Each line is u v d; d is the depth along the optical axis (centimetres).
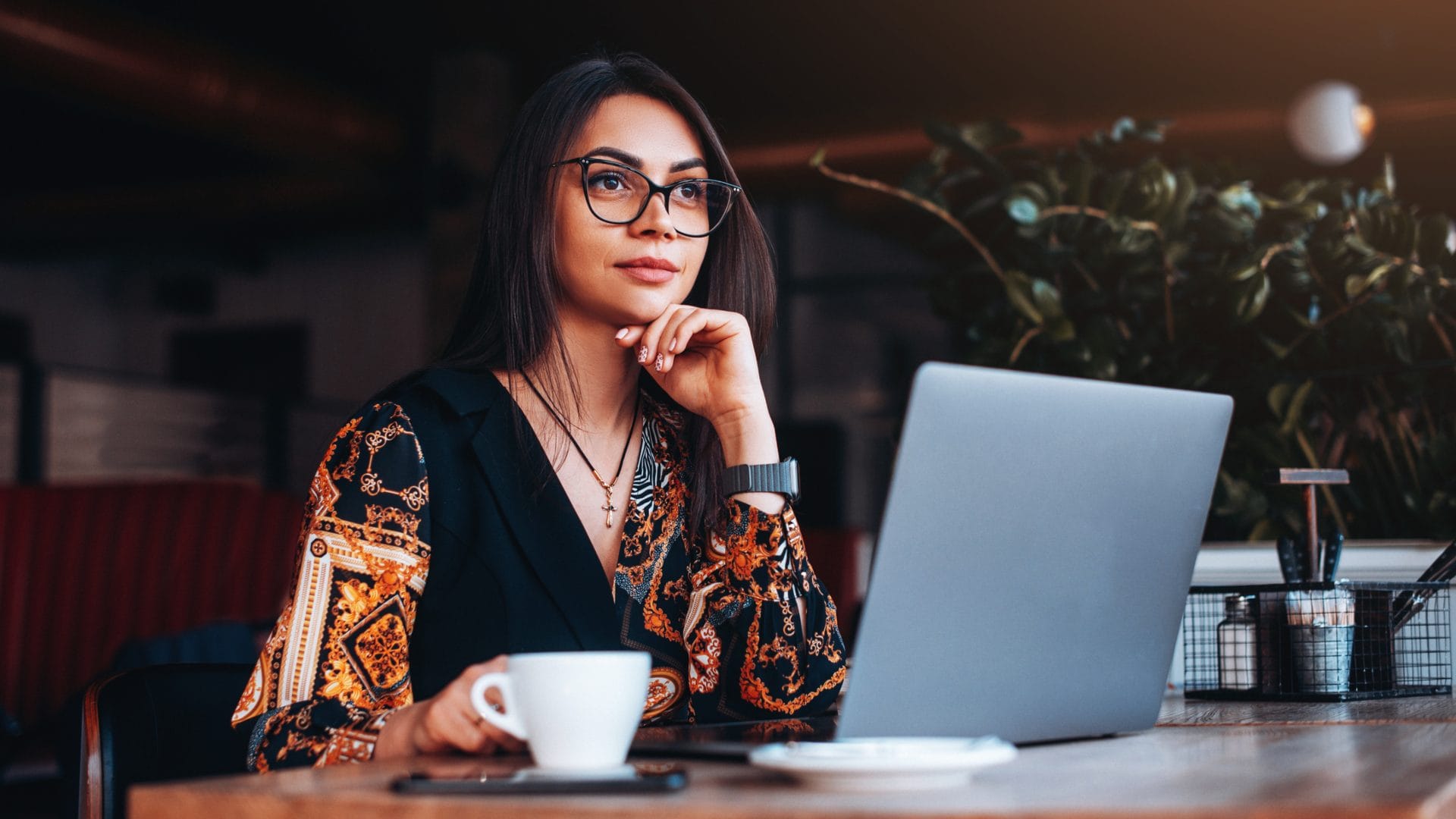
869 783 65
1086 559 91
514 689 80
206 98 653
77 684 365
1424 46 753
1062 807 58
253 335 1037
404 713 96
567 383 135
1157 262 211
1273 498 196
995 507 85
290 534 396
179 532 383
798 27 765
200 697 132
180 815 68
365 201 887
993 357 213
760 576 122
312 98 724
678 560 133
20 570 366
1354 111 662
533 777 70
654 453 137
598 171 134
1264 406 204
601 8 748
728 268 149
